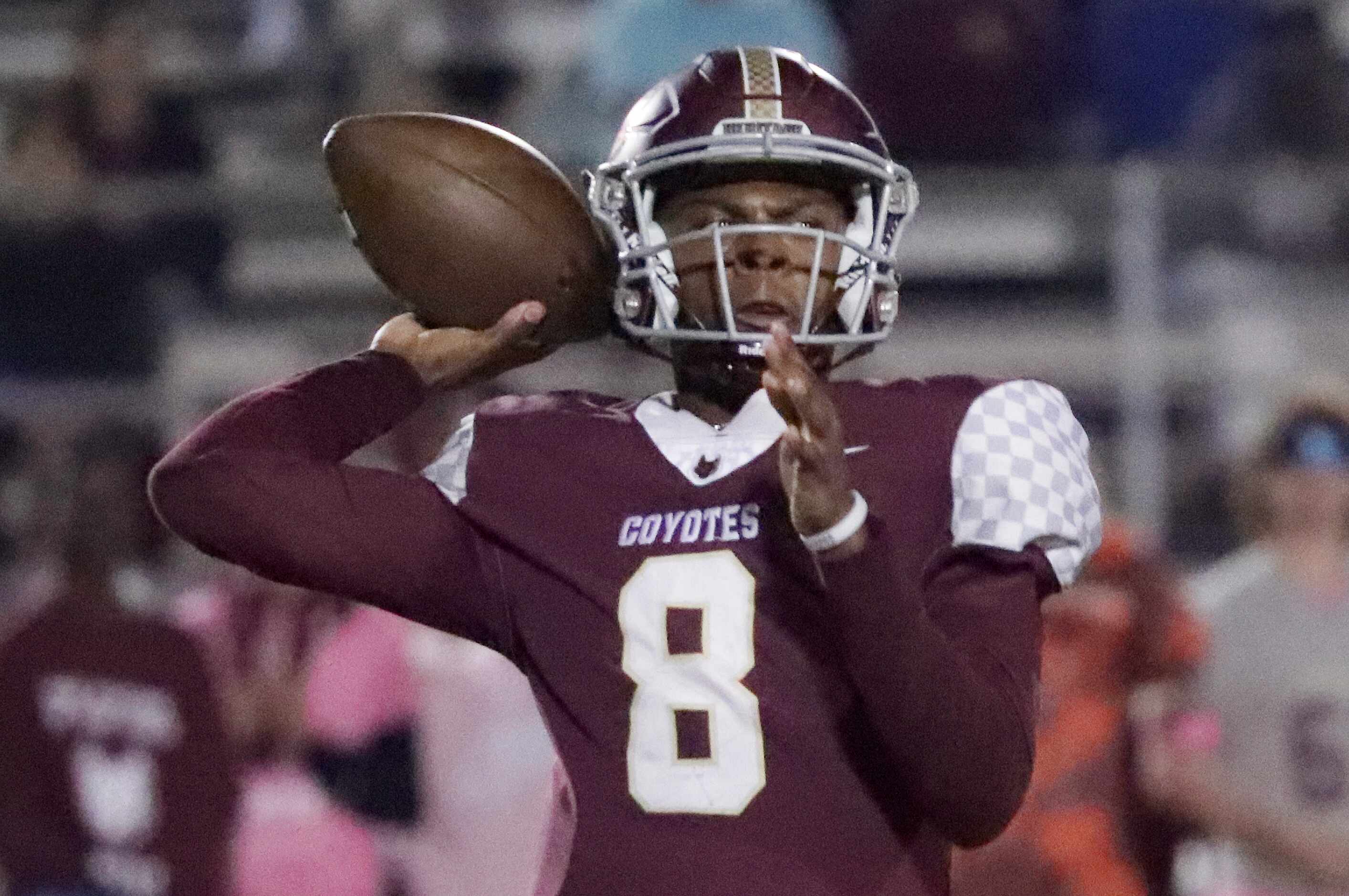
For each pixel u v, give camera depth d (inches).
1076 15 931.3
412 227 353.1
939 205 864.9
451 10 1025.5
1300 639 633.0
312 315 886.4
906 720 300.0
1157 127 931.3
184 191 888.9
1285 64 943.7
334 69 994.1
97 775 673.6
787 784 318.3
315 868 669.9
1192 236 842.2
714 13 903.7
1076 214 855.7
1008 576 323.6
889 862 319.9
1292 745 629.9
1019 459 331.0
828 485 295.4
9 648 675.4
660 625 324.2
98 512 677.3
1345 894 625.9
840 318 345.7
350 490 337.4
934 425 334.0
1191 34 929.5
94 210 882.1
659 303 339.9
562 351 805.9
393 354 356.2
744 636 321.7
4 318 875.4
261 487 333.4
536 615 333.7
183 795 671.1
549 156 893.8
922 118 916.6
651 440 338.6
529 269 353.1
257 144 983.0
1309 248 845.8
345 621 683.4
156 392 852.6
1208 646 634.8
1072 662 621.6
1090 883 611.2
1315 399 647.1
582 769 327.3
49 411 843.4
